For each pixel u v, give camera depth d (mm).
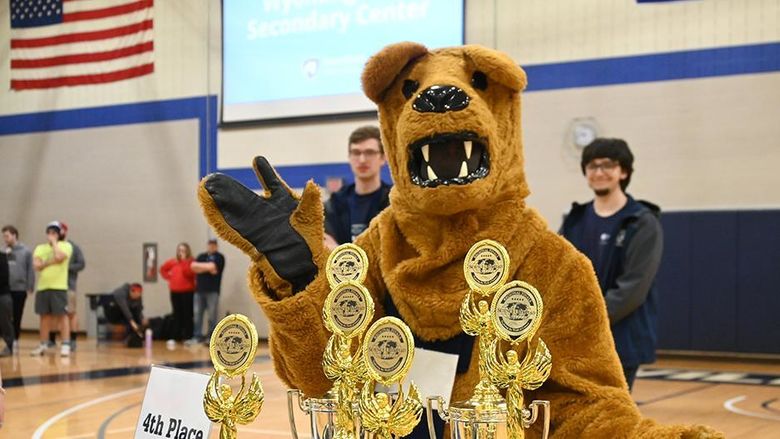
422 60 1869
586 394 1643
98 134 14594
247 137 13164
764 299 9539
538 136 11141
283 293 1707
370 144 3811
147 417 1802
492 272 1450
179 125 13805
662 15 10492
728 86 10141
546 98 11094
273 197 1740
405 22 11883
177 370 1785
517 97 1859
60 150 14945
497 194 1750
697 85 10297
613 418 1596
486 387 1430
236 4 13133
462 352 1694
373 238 1880
